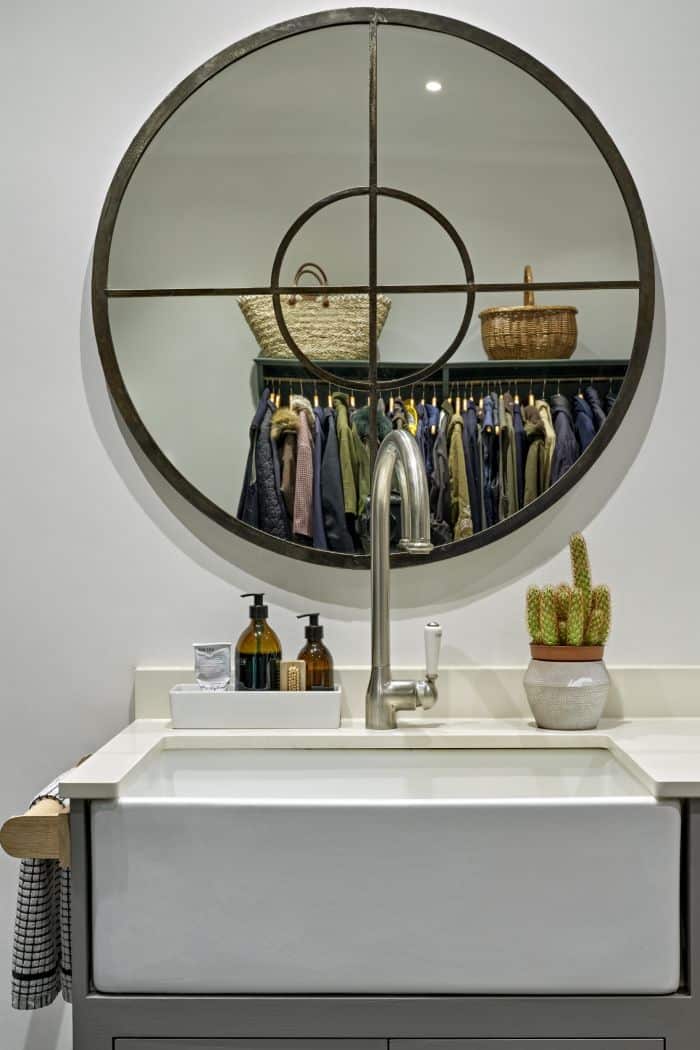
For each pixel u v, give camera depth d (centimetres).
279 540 151
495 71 151
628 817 109
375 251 150
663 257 153
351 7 153
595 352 150
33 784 154
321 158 150
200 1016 109
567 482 150
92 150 154
